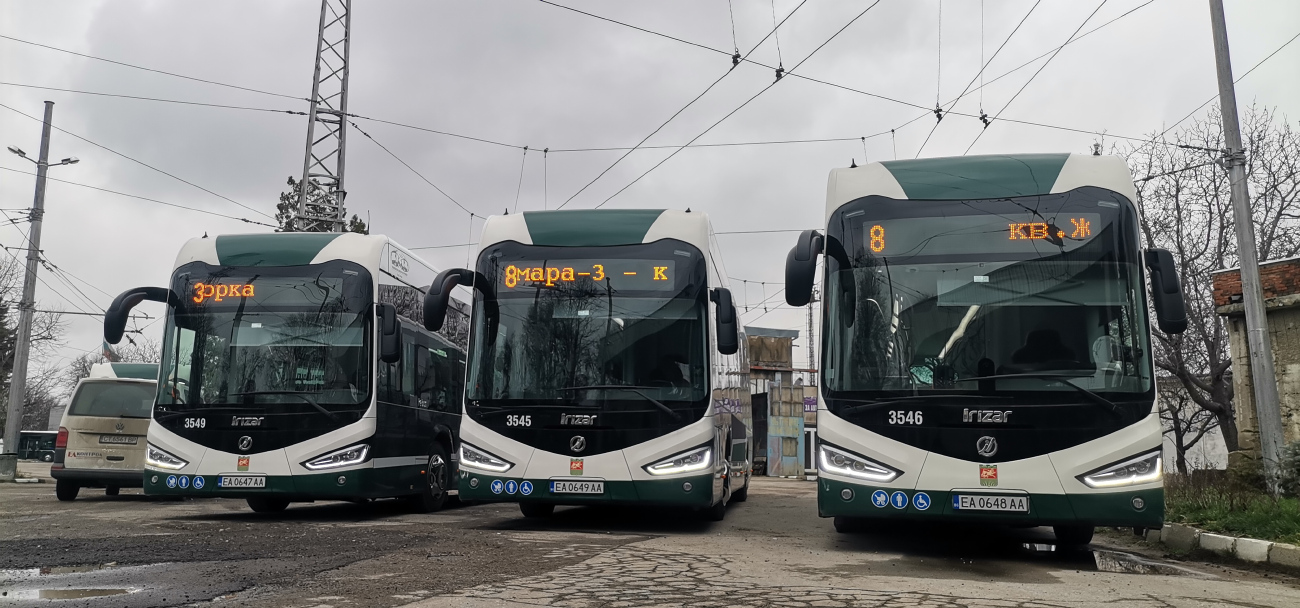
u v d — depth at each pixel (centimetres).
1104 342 789
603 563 692
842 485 802
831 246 859
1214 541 888
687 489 966
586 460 970
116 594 532
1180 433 2423
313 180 2595
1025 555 859
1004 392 782
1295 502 937
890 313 823
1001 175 848
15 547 765
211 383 1109
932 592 588
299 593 545
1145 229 2223
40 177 2486
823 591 579
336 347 1122
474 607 505
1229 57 1258
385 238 1194
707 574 645
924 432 787
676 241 1041
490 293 1038
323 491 1079
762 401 4009
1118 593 615
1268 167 2138
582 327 1011
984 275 816
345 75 2650
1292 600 616
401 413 1211
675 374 995
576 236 1048
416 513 1284
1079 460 763
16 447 2323
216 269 1153
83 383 1520
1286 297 1493
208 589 554
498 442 986
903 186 857
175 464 1090
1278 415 1154
